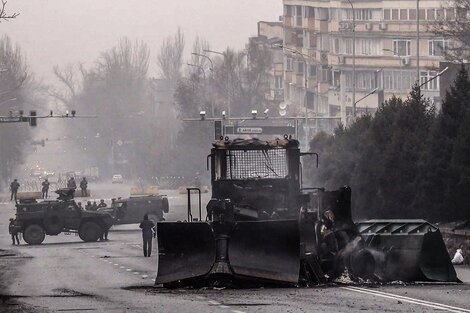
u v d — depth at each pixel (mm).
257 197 66438
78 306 51812
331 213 63344
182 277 59281
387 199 93250
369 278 62375
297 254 59250
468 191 84062
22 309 51000
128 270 75875
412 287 58906
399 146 93125
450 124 86875
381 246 63500
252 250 59250
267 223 59250
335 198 63562
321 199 63969
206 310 48719
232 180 66812
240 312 47625
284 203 66562
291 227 59094
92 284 64812
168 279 59469
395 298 52500
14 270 77688
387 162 92938
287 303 50969
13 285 65062
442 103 93250
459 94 87875
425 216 89562
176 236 59688
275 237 59188
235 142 67000
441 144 86562
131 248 104750
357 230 63500
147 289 60094
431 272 62531
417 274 62594
